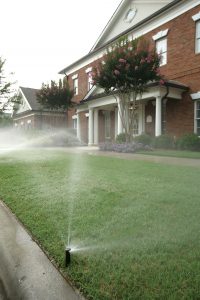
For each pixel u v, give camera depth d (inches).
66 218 132.9
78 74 946.7
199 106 534.6
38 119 1091.3
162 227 116.7
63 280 83.7
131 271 83.6
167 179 212.1
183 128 558.3
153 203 149.9
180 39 569.0
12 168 292.2
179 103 565.9
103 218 130.0
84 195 171.6
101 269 85.7
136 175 233.3
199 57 530.9
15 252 103.9
